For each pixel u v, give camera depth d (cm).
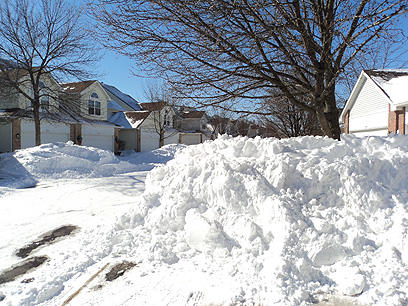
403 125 1469
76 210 640
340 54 629
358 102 1966
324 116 632
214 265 343
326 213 373
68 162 1212
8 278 347
